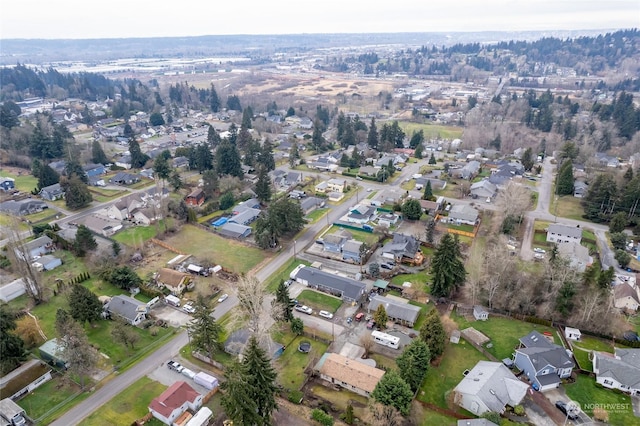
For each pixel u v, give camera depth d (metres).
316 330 62.66
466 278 72.19
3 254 81.44
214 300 70.31
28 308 66.88
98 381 52.84
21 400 50.00
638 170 108.88
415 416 46.97
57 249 85.62
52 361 55.50
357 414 47.97
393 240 85.75
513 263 69.44
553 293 63.78
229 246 88.75
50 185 116.81
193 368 55.19
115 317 62.69
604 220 98.50
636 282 72.38
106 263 76.81
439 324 55.69
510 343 59.75
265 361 44.66
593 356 55.69
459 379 53.31
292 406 49.25
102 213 103.88
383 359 56.81
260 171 112.44
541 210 106.06
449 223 99.19
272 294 70.44
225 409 45.19
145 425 46.50
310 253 85.56
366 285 73.81
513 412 47.69
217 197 115.81
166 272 73.62
